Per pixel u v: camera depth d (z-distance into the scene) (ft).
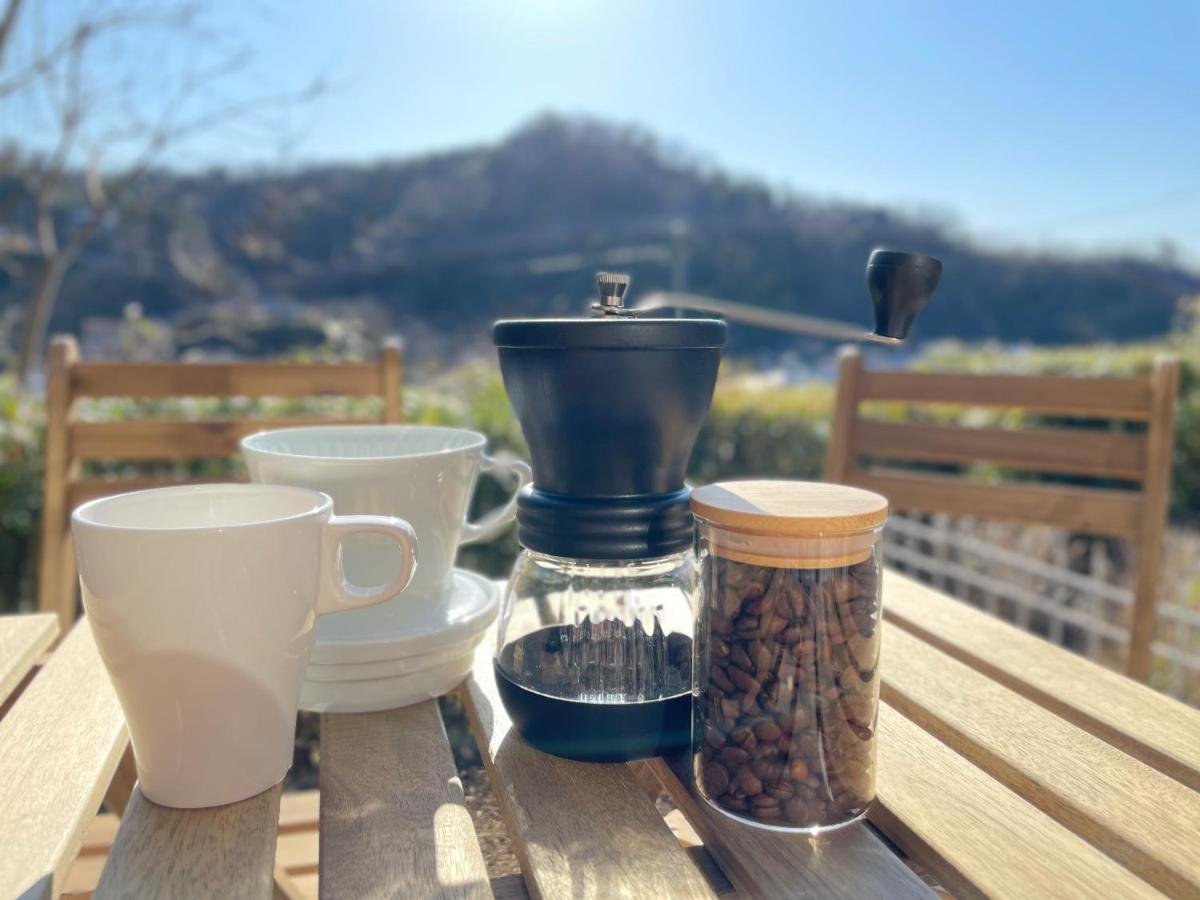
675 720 1.62
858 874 1.27
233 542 1.32
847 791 1.38
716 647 1.44
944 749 1.63
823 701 1.37
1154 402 3.69
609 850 1.33
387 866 1.28
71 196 26.99
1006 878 1.23
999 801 1.44
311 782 2.08
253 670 1.40
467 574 2.28
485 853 1.44
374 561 1.78
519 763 1.61
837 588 1.37
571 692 1.62
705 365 1.57
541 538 1.63
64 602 3.75
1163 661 6.46
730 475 10.34
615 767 1.60
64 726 1.66
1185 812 1.40
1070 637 7.34
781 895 1.22
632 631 1.67
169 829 1.37
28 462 6.81
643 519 1.59
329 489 1.75
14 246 19.94
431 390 10.98
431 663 1.81
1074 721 1.77
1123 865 1.33
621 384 1.50
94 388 3.93
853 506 1.40
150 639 1.33
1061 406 3.91
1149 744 1.61
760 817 1.39
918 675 1.93
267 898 1.21
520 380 1.57
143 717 1.39
